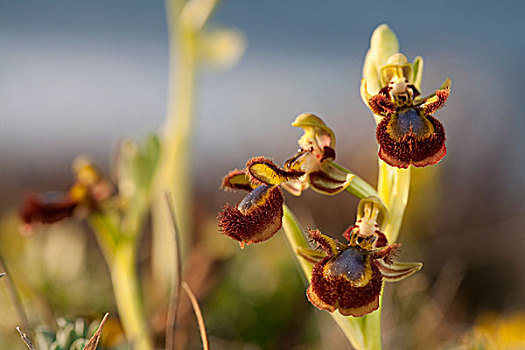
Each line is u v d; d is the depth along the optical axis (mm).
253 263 409
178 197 403
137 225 342
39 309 350
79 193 344
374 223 273
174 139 408
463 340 325
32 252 385
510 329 369
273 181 273
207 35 417
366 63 279
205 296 381
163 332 363
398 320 360
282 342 377
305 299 388
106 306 370
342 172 276
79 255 395
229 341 373
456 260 435
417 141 263
